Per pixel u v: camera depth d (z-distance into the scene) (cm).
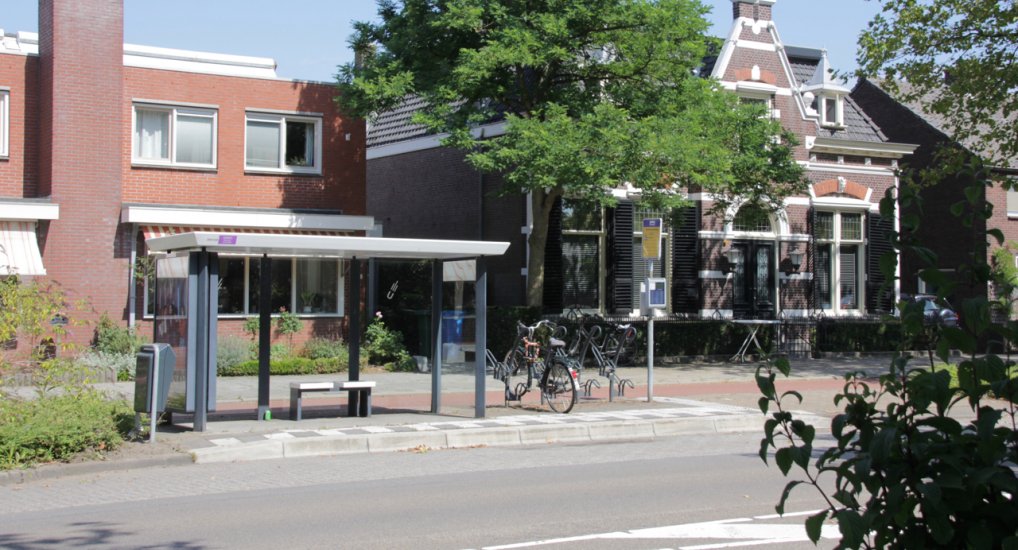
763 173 2327
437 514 860
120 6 2164
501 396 1780
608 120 2003
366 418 1444
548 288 2483
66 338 2014
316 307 2347
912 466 312
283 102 2377
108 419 1158
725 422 1490
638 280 2630
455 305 2398
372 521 830
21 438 1052
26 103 2164
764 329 2612
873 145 2961
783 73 2880
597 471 1102
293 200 2386
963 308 314
